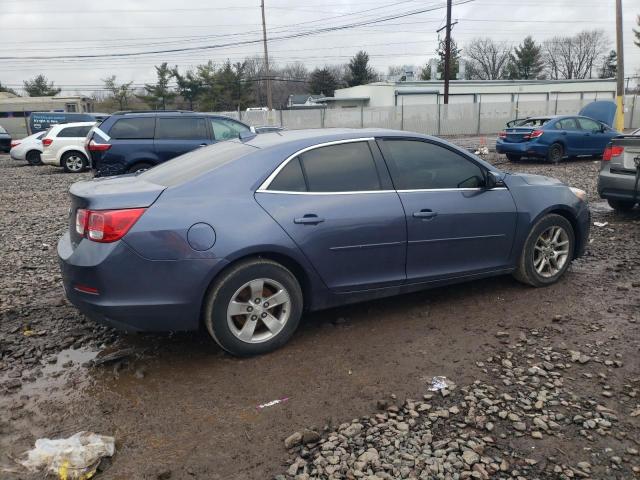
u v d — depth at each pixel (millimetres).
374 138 4211
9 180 15344
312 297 3914
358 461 2650
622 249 6285
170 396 3295
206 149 4508
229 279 3549
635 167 7398
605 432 2838
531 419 2973
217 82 58500
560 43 88688
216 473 2609
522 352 3748
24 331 4289
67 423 3029
